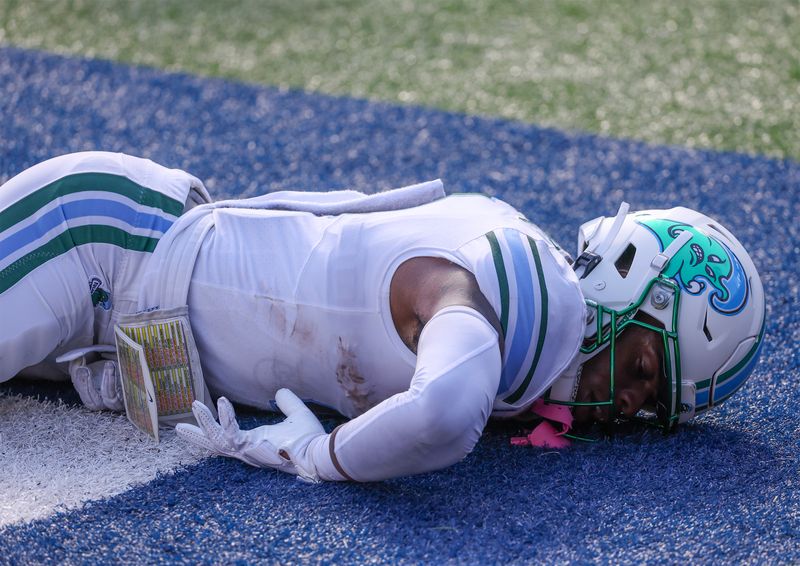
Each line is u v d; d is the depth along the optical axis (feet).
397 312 27.40
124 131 55.47
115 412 32.17
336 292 28.12
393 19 74.69
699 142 57.67
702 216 29.48
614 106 62.23
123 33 69.15
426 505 27.20
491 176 53.16
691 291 27.76
